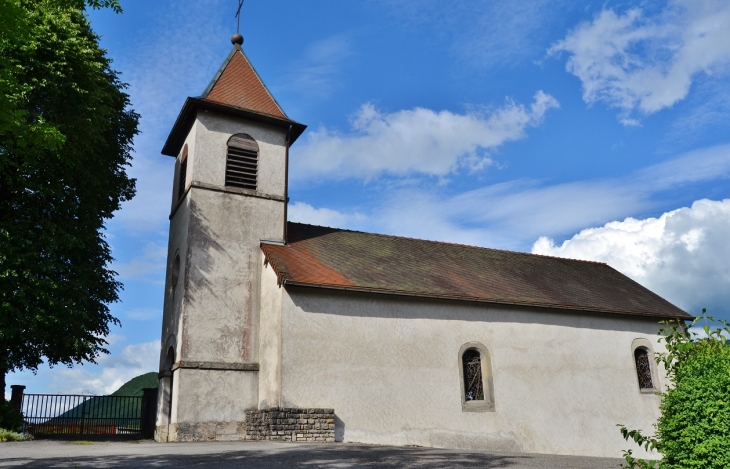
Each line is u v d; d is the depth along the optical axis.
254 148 19.42
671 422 7.11
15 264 15.84
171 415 16.36
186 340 16.48
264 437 15.12
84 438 17.27
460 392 17.59
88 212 19.53
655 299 23.77
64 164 17.95
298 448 12.86
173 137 20.48
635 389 20.59
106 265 19.59
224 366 16.66
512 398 18.33
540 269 24.06
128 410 20.92
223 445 13.63
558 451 18.47
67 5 11.80
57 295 16.95
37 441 14.87
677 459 7.01
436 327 17.89
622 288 24.25
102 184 20.62
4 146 15.45
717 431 6.70
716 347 7.48
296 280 16.02
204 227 17.77
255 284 18.00
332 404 15.80
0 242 16.14
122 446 13.41
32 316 15.83
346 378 16.17
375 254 20.48
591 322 20.67
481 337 18.52
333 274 17.30
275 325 16.27
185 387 16.02
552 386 19.14
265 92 20.48
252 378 16.94
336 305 16.67
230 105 19.11
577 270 25.33
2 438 14.74
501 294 19.48
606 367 20.36
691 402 6.96
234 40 21.38
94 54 19.72
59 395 19.97
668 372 8.10
